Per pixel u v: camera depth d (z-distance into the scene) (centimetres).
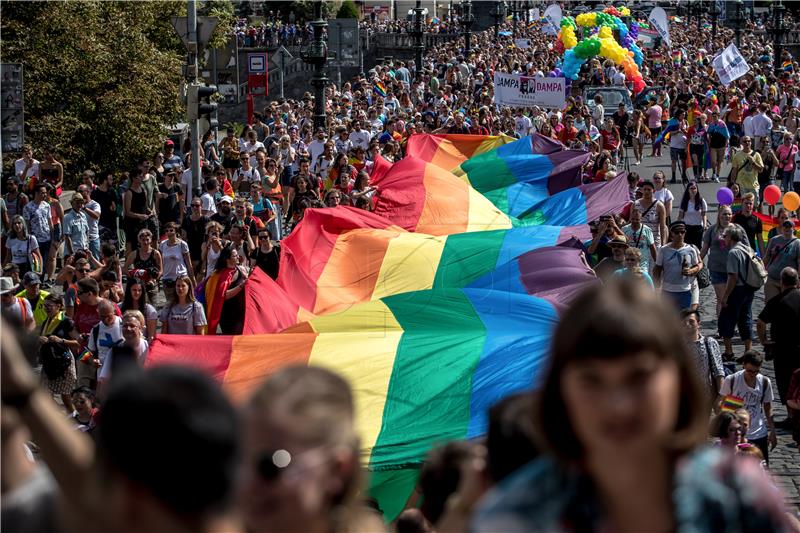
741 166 5175
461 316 2194
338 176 4838
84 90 6375
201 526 427
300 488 497
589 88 8312
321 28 5794
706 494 465
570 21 10919
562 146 4016
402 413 1977
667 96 8488
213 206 4294
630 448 455
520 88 6456
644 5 18425
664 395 452
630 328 449
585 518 470
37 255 4012
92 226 4266
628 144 8138
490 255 2792
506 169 3856
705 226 3972
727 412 1861
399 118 6781
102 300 2498
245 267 3012
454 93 9681
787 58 12656
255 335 2136
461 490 736
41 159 6075
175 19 4656
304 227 2933
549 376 468
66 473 550
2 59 6078
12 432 598
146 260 3481
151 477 421
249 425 500
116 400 427
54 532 588
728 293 3106
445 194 3422
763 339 2823
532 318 2202
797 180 5400
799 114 6638
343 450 505
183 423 422
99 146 6488
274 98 13750
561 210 3441
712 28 17900
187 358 2088
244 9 19075
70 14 6303
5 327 556
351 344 2109
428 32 16262
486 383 2030
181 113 7000
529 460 694
